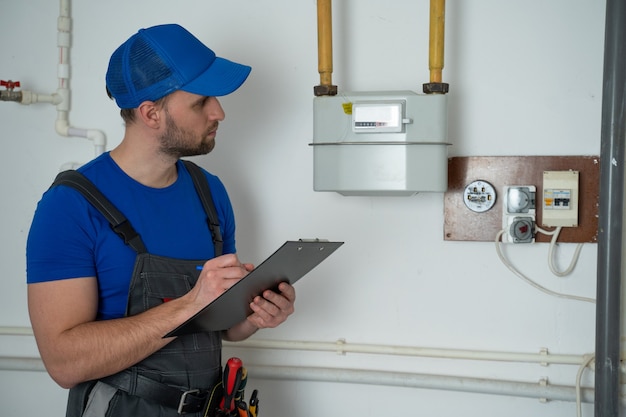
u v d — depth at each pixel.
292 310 1.54
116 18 1.95
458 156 1.79
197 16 1.92
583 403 1.76
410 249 1.83
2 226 2.00
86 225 1.39
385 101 1.63
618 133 1.52
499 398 1.81
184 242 1.51
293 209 1.90
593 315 1.75
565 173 1.72
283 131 1.90
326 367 1.89
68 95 1.96
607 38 1.53
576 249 1.75
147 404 1.42
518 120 1.76
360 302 1.87
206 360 1.51
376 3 1.82
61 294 1.35
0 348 2.01
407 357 1.85
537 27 1.75
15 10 1.98
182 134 1.44
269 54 1.89
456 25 1.78
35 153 1.99
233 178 1.93
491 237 1.77
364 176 1.66
